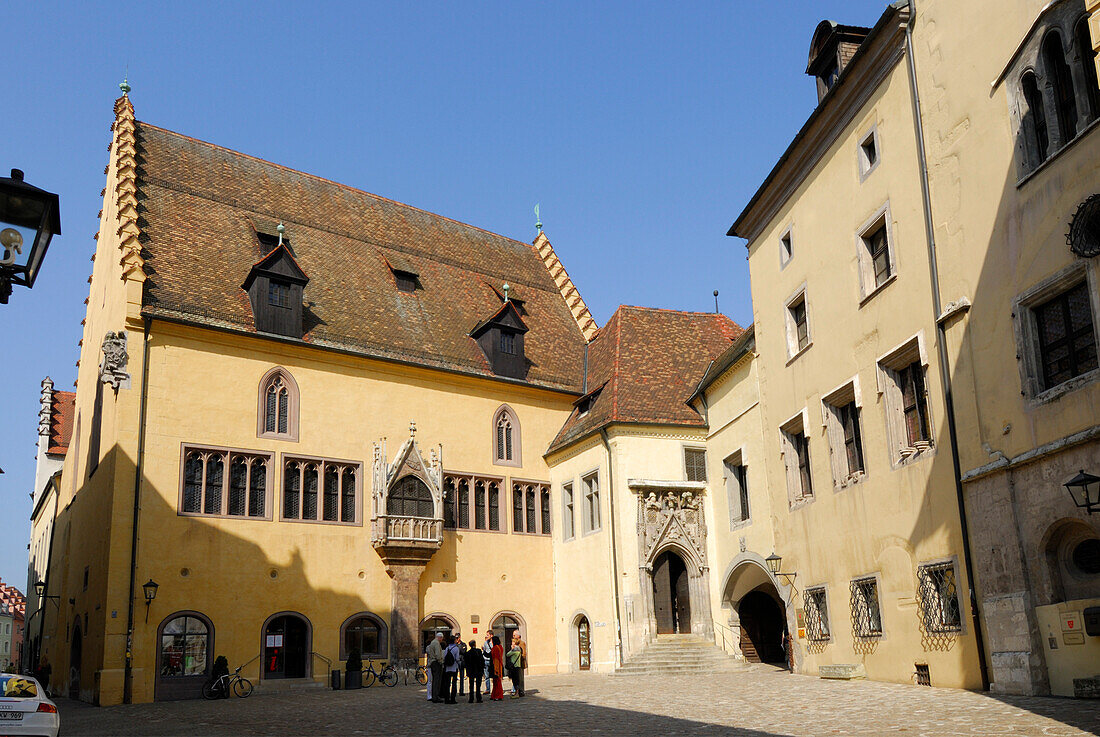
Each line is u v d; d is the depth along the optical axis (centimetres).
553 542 3819
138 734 1814
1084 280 1548
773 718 1487
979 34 1830
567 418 4059
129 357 2977
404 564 3372
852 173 2342
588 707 1911
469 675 2225
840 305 2386
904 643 2041
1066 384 1552
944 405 1912
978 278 1805
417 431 3584
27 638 5831
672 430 3475
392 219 4334
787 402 2695
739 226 3030
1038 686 1585
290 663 3097
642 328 3988
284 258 3388
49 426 5856
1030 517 1633
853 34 2495
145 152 3572
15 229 742
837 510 2372
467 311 4134
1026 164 1680
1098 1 1345
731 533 3206
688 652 3152
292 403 3309
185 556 2944
